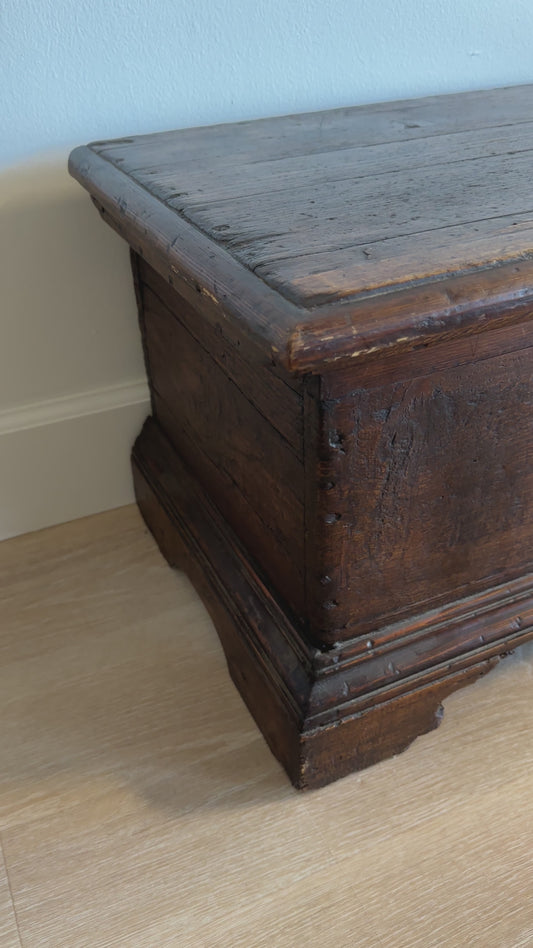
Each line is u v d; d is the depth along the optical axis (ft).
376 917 2.70
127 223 2.86
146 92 3.64
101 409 4.26
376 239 2.35
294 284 2.10
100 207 3.31
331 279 2.11
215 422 3.28
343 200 2.69
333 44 3.84
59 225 3.77
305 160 3.14
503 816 2.99
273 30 3.68
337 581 2.71
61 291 3.93
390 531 2.70
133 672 3.62
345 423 2.34
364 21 3.83
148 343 4.02
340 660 2.88
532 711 3.36
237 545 3.40
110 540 4.37
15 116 3.47
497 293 2.13
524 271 2.18
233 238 2.42
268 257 2.26
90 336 4.10
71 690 3.54
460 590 3.06
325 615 2.79
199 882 2.82
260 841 2.93
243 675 3.33
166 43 3.54
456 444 2.61
